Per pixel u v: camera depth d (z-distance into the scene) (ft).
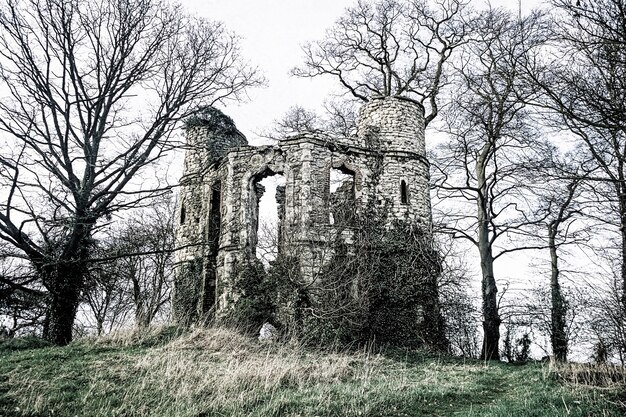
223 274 73.15
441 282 72.90
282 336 61.57
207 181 83.92
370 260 69.56
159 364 44.88
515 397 39.11
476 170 82.48
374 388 40.01
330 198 74.02
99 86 59.41
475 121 76.13
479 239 78.07
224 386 38.88
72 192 54.39
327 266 66.39
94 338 55.67
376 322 66.08
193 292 78.23
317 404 35.24
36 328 70.69
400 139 81.00
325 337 60.39
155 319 86.79
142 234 93.91
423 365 56.08
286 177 73.72
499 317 73.15
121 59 59.21
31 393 36.17
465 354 72.74
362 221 73.20
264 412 33.58
